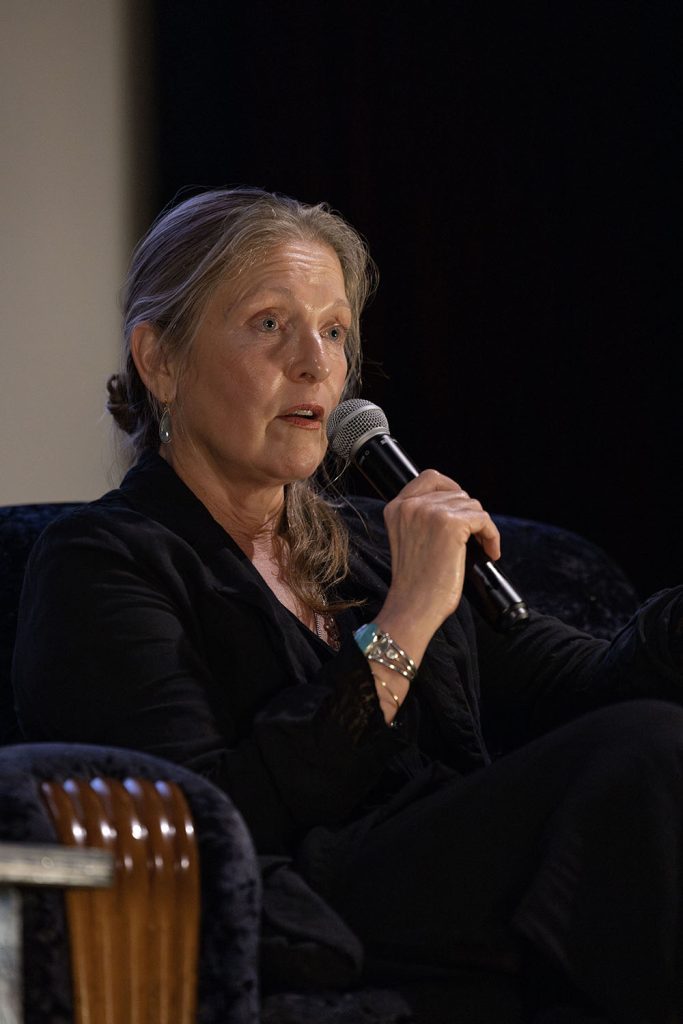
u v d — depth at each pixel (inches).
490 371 508.4
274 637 246.7
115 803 189.3
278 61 489.4
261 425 255.9
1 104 470.9
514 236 505.7
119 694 229.6
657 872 193.8
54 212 478.6
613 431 508.4
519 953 208.7
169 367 266.5
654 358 504.7
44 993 177.5
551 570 326.3
